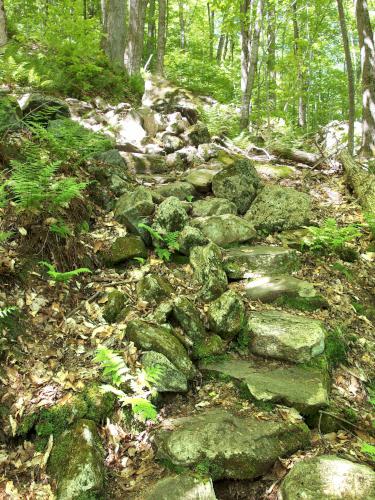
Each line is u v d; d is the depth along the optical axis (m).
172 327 3.96
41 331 3.73
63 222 4.46
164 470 2.80
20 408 3.07
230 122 10.24
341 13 8.73
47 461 2.84
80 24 10.06
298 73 14.41
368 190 6.60
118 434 3.04
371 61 9.01
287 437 2.99
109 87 10.52
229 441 2.84
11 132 5.67
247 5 13.09
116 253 4.77
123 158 7.05
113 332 3.83
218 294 4.36
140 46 13.97
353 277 5.16
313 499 2.40
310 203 6.17
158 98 9.69
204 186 6.48
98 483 2.66
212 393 3.47
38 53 10.11
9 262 3.92
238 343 4.00
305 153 8.55
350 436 3.17
